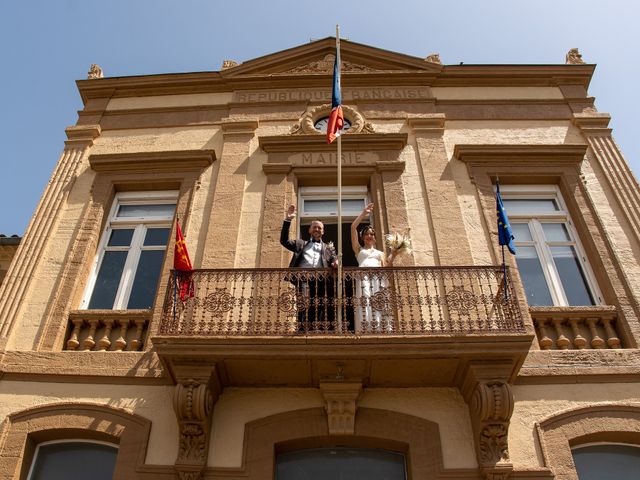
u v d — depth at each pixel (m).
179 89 12.00
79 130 11.23
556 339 8.42
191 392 7.23
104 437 7.63
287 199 10.01
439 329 8.10
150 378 7.97
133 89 11.98
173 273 7.82
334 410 7.49
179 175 10.48
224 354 7.23
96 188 10.34
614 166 10.36
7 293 8.87
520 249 9.75
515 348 7.19
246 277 8.12
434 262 9.15
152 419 7.64
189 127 11.35
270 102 11.62
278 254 9.23
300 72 12.31
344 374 7.57
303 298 7.62
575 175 10.30
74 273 9.19
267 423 7.54
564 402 7.68
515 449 7.28
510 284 7.88
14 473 7.24
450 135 11.00
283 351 7.20
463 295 7.73
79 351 8.30
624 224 9.62
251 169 10.48
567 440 7.36
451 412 7.59
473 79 11.90
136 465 7.23
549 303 9.09
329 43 12.59
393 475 7.41
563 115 11.32
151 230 10.12
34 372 8.02
